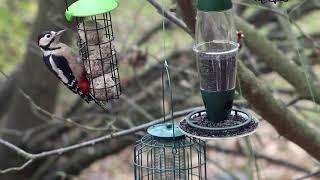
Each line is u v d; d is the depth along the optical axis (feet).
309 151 30.35
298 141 29.99
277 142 53.62
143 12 49.88
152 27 48.73
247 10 45.27
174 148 24.22
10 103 47.70
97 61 26.76
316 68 44.86
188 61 45.37
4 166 45.37
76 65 27.12
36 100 44.93
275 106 28.91
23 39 49.24
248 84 28.25
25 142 45.70
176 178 25.70
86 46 26.73
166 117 30.91
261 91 28.53
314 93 32.01
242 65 28.37
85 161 47.06
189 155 26.94
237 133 21.91
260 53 32.30
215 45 22.95
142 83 45.03
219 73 22.81
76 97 49.42
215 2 22.75
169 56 45.50
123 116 42.24
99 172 57.41
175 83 43.75
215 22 22.91
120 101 43.60
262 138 51.72
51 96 45.19
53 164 47.06
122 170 57.77
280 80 44.98
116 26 47.83
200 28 23.07
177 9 29.09
